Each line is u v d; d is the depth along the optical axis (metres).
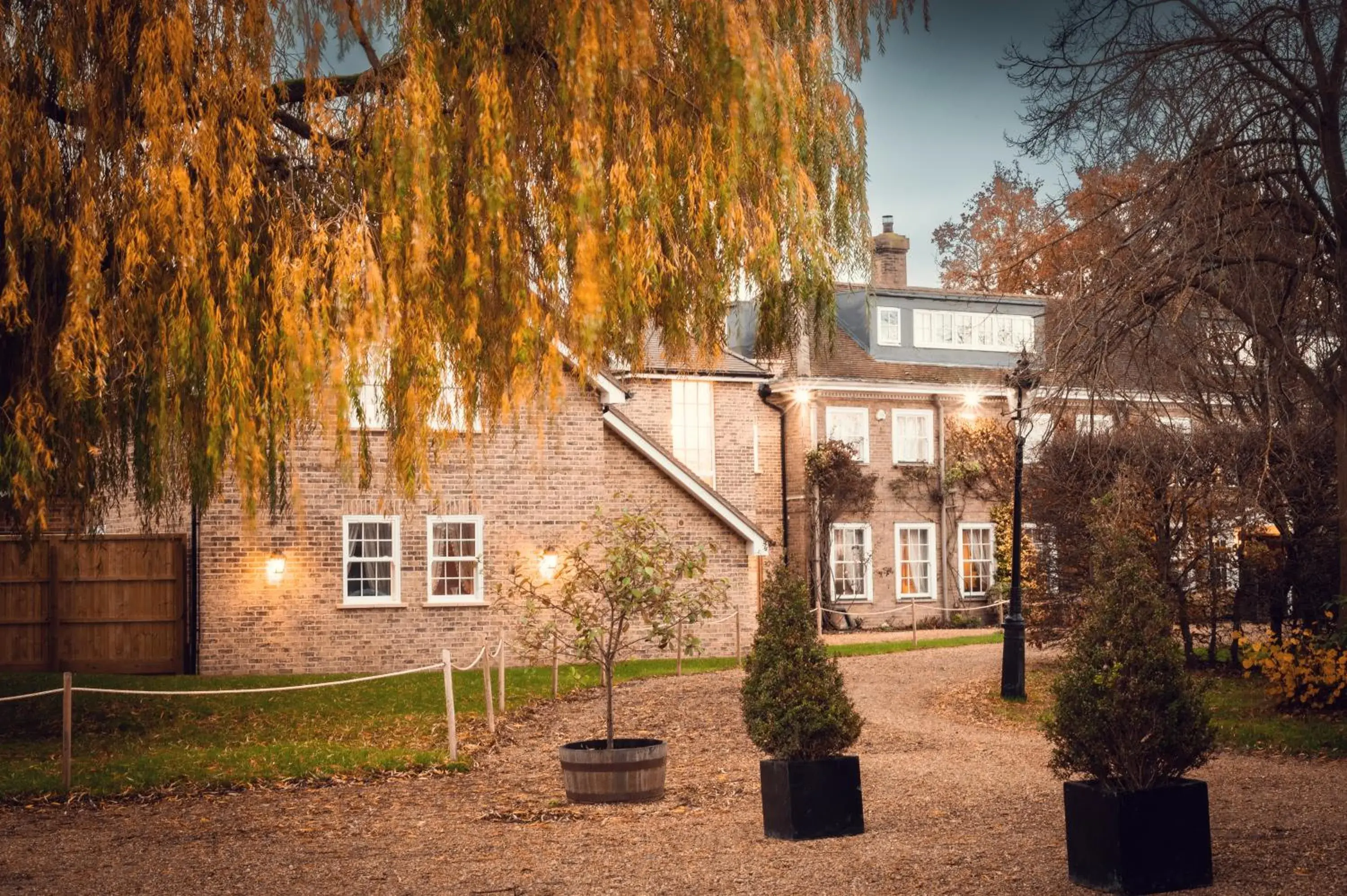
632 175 8.73
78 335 8.05
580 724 17.27
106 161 8.60
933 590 38.19
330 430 8.09
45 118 8.77
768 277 9.19
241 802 12.15
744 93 8.55
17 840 10.30
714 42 8.68
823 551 36.34
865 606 37.00
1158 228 15.64
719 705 18.42
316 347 8.00
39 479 8.63
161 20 8.41
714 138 8.97
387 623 24.23
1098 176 17.05
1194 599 22.06
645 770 11.77
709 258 9.61
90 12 8.51
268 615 23.58
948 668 23.72
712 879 8.31
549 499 25.45
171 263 8.49
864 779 12.70
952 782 12.38
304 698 19.77
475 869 8.96
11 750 15.75
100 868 9.16
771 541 28.12
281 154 9.36
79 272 8.12
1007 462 34.69
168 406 8.65
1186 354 16.58
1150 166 15.93
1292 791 11.24
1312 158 15.58
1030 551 23.78
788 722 9.66
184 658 23.30
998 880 7.84
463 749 15.16
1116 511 16.94
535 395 8.88
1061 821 9.87
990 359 40.88
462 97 8.65
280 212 8.88
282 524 23.70
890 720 17.55
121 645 23.23
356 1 8.98
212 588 23.34
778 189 9.24
